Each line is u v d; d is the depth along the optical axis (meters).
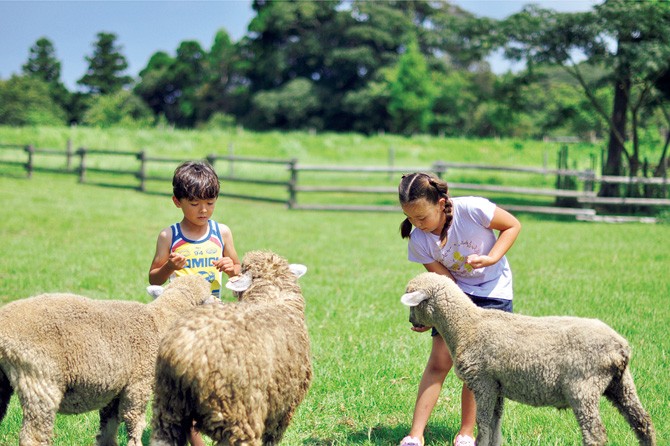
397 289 9.04
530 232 15.12
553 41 20.41
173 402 3.13
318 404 5.01
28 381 3.44
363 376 5.53
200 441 3.84
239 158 22.09
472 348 3.88
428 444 4.43
